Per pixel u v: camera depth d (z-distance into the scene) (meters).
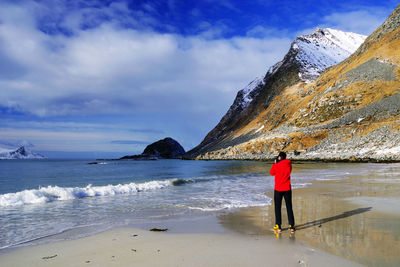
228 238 5.77
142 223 7.38
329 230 6.23
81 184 21.98
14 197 11.12
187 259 4.46
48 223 7.52
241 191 14.85
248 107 162.62
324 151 62.81
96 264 4.31
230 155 91.56
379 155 48.38
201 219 7.80
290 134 77.81
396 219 7.29
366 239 5.45
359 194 12.14
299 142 72.19
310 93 103.94
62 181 24.62
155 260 4.44
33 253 4.94
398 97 67.38
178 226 6.96
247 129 131.38
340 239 5.49
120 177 28.86
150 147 192.75
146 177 28.66
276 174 6.57
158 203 10.87
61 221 7.77
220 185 18.17
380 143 54.22
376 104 69.69
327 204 9.76
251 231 6.35
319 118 81.44
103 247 5.24
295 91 120.44
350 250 4.79
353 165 40.91
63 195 12.31
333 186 15.45
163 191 15.05
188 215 8.41
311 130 74.81
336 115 77.75
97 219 7.99
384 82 75.75
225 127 173.88
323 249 4.89
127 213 8.88
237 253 4.74
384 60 82.62
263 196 12.73
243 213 8.63
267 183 19.39
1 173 37.69
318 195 12.02
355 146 58.41
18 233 6.45
